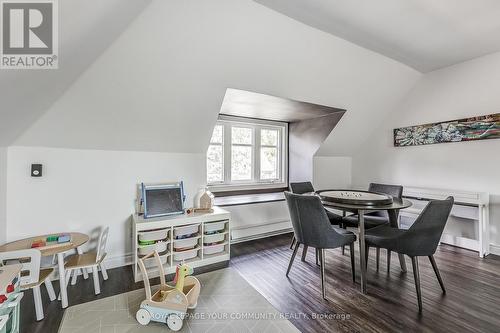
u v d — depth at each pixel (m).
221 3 1.75
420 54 2.84
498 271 2.41
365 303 1.88
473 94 3.00
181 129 2.60
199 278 2.28
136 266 2.18
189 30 1.84
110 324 1.63
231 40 2.02
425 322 1.66
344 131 3.81
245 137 3.88
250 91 2.58
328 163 4.29
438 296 1.97
